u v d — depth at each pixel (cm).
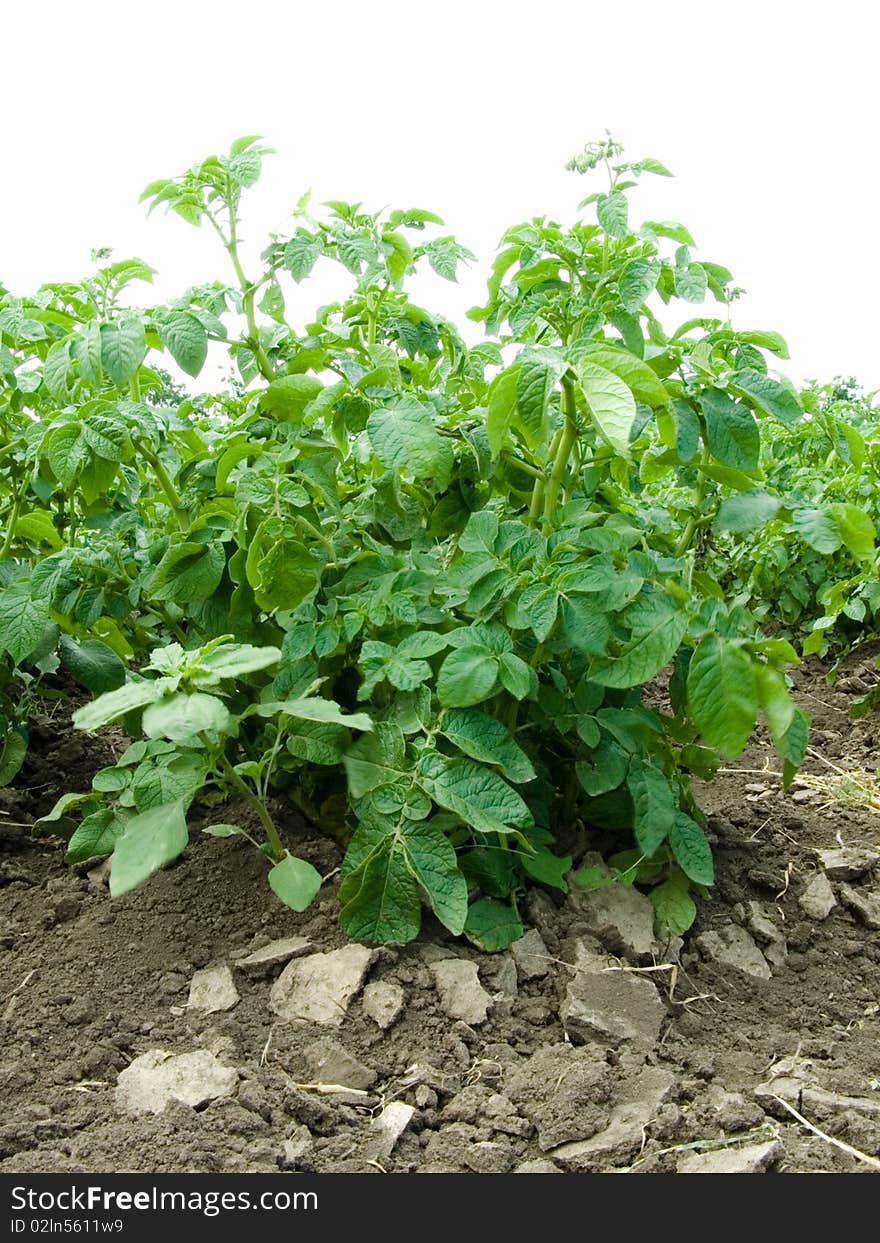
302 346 118
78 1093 89
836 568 214
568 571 99
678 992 107
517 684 98
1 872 118
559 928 109
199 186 113
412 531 115
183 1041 95
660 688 193
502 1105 90
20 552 134
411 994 99
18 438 126
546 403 92
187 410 138
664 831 106
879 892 127
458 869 101
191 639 119
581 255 109
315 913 108
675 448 104
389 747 101
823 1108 91
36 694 155
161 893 113
